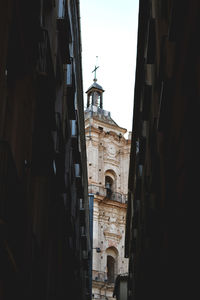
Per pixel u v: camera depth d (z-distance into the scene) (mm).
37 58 13055
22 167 11992
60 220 20141
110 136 63844
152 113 20234
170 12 14336
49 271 17188
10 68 11695
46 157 15562
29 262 12688
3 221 8922
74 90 23125
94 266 55844
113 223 59594
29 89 12680
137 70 24625
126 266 58594
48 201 15977
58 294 19516
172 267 15148
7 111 11008
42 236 15578
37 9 12422
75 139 25656
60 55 19625
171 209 15312
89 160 61250
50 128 15531
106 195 59969
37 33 12531
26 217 12023
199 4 10453
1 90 9344
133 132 30312
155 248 19938
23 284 11703
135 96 26250
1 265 9531
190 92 11695
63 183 18938
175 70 13625
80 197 31016
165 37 15094
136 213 30188
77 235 30578
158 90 17406
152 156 20375
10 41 11070
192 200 11812
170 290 15641
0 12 9680
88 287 46156
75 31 25484
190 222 12125
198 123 11031
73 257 25719
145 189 24391
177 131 13711
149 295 22953
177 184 13961
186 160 12375
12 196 10117
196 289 11875
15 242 10609
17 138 11594
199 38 10703
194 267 11945
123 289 47312
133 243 34406
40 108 14898
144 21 21969
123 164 63625
